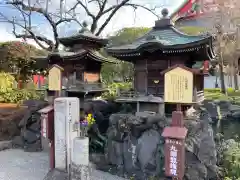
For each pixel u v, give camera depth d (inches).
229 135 433.4
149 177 240.8
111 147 284.5
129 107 331.3
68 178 231.9
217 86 1002.7
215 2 801.6
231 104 650.8
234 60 724.7
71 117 248.7
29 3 581.0
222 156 274.2
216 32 705.6
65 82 394.3
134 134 263.3
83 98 408.2
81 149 219.3
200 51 258.1
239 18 682.8
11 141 386.3
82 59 376.8
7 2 585.9
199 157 233.6
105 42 426.0
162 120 250.2
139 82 300.2
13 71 734.5
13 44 731.4
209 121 291.7
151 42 251.1
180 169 169.6
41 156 331.0
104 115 382.6
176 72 183.3
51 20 609.3
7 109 503.5
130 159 263.3
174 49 252.5
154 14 635.5
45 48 634.8
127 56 287.3
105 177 257.9
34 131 369.4
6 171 275.0
